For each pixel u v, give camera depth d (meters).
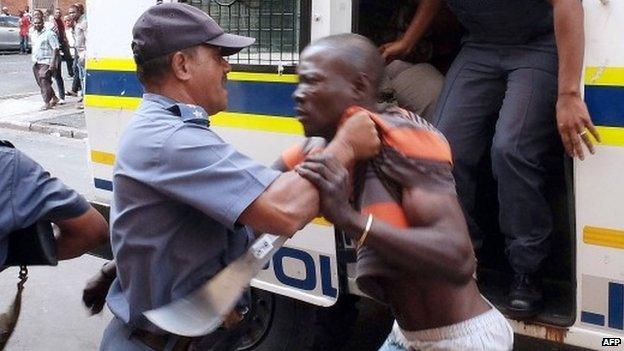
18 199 2.17
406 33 3.71
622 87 2.82
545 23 3.21
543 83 3.21
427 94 3.61
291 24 3.51
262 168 2.01
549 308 3.24
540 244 3.22
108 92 4.30
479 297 2.00
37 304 5.13
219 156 2.03
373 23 3.90
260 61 3.62
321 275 3.51
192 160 2.03
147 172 2.06
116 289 2.28
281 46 3.55
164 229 2.09
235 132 3.75
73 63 15.27
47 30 14.01
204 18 2.22
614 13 2.81
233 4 3.69
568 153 2.94
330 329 3.81
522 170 3.19
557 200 3.49
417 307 1.93
